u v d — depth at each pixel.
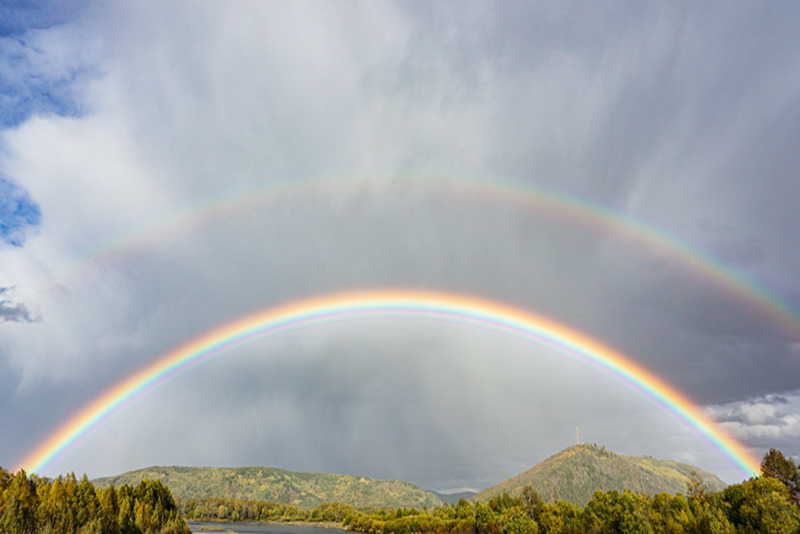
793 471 86.75
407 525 163.62
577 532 100.69
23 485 76.75
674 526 81.25
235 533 168.25
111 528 86.75
